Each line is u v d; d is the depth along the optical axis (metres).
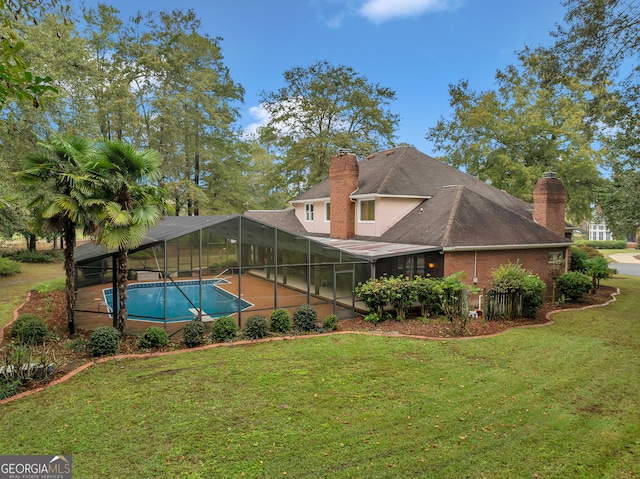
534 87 38.56
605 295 23.14
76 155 11.98
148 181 13.13
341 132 43.44
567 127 36.50
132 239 12.36
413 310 17.72
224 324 13.17
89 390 8.91
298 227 35.47
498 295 16.58
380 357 11.36
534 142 38.12
